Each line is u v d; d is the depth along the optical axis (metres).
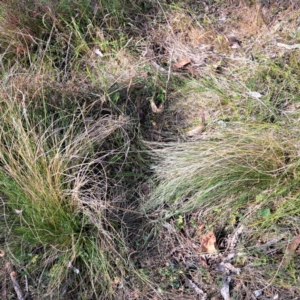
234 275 1.01
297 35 1.42
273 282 0.98
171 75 1.36
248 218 1.07
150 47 1.46
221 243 1.07
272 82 1.30
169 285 1.02
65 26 1.46
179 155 1.15
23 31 1.39
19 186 1.04
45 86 1.24
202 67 1.40
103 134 1.17
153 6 1.58
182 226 1.10
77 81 1.31
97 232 1.05
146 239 1.08
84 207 1.05
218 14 1.56
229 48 1.44
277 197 1.07
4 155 1.10
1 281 1.02
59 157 1.08
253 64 1.35
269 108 1.23
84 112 1.24
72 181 1.09
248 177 1.08
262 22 1.48
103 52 1.43
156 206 1.13
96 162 1.14
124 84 1.32
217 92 1.29
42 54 1.36
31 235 1.03
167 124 1.28
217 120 1.25
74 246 1.01
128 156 1.20
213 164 1.08
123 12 1.53
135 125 1.25
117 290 1.01
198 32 1.49
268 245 1.03
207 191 1.07
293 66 1.33
